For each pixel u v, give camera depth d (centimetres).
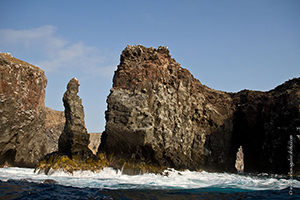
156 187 2272
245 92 4481
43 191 1923
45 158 2900
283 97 3900
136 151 3120
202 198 1945
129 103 3288
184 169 3444
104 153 3188
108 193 1972
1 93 3434
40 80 4166
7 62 3547
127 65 3659
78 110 3069
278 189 2316
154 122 3372
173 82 3738
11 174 2639
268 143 3891
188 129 3762
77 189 2048
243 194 2097
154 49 3975
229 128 4156
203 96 4191
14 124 3612
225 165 4038
